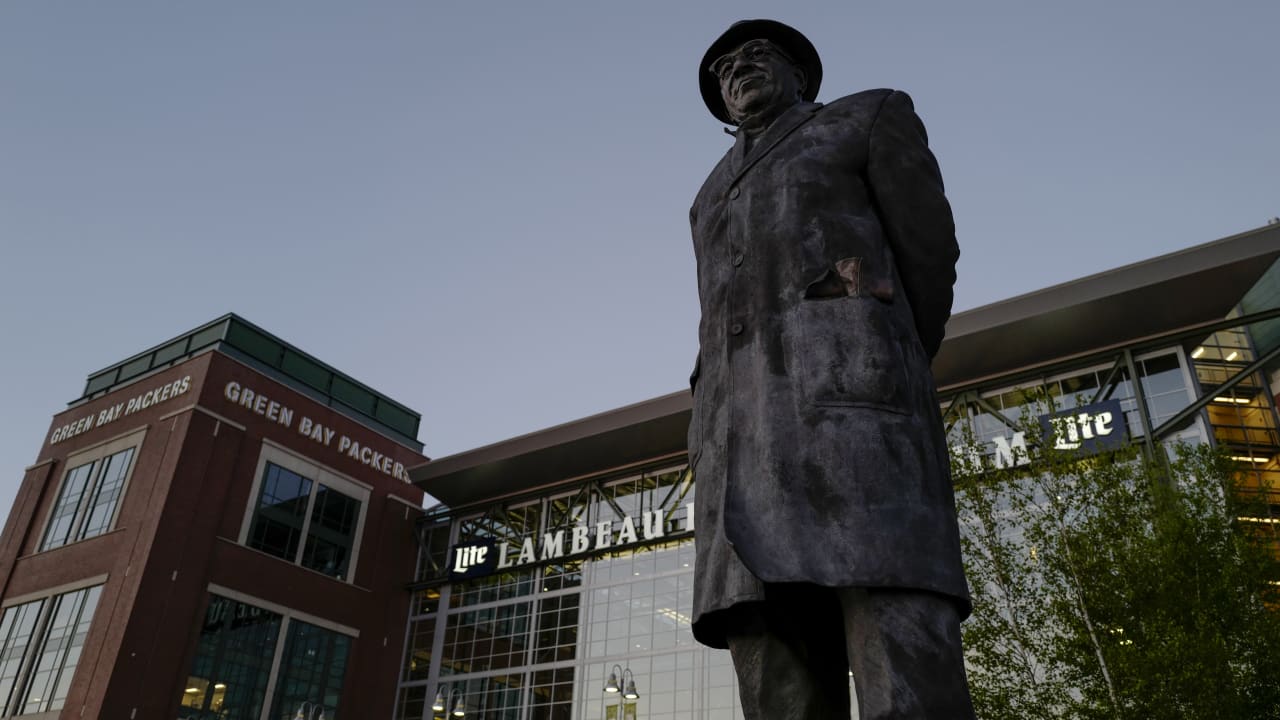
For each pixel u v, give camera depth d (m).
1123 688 14.80
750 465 1.95
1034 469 17.94
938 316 2.19
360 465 43.06
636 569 36.56
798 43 2.55
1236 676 14.34
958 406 31.55
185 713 33.19
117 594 33.84
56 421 42.94
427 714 38.59
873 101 2.28
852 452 1.87
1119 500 16.70
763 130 2.47
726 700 31.58
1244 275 27.22
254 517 37.97
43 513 39.69
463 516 43.66
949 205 2.21
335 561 40.47
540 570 39.22
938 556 1.81
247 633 36.06
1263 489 18.17
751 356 2.07
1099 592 15.62
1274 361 28.58
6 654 35.94
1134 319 29.00
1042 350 30.48
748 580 1.89
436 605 41.75
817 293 2.06
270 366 41.88
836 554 1.77
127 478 37.50
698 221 2.48
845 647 2.04
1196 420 27.11
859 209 2.18
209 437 37.38
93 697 31.55
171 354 41.78
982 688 16.03
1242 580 15.29
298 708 36.62
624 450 39.09
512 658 37.72
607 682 34.44
